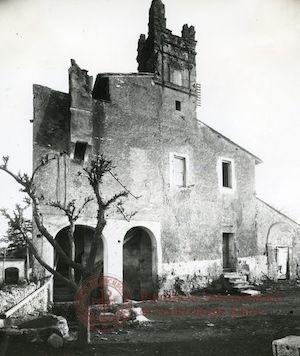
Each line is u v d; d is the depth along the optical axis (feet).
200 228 66.28
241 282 65.36
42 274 47.50
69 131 54.08
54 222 50.24
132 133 60.18
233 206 72.23
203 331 34.68
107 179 55.93
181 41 69.77
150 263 60.54
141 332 34.68
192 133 68.39
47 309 43.98
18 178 30.07
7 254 85.05
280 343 22.89
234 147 74.90
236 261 70.64
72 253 33.47
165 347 28.96
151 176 61.16
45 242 48.29
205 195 68.18
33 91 52.85
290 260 77.25
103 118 57.52
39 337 28.84
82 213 52.60
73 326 37.65
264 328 35.22
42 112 52.90
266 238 75.92
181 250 62.95
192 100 69.62
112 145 57.57
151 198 60.44
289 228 78.43
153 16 66.95
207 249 66.49
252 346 28.60
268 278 74.28
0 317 32.30
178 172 65.92
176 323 38.86
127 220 54.13
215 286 65.16
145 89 63.31
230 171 73.56
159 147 63.16
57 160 52.26
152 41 66.64
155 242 59.67
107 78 59.72
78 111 54.24
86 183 53.83
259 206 76.43
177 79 68.33
